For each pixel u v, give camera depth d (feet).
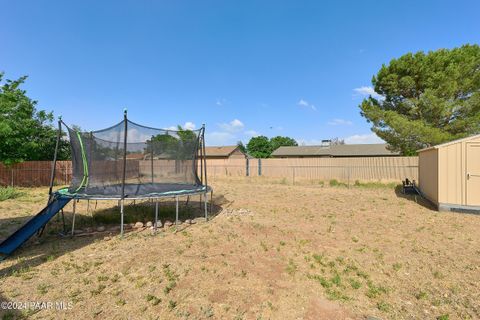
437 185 28.99
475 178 27.14
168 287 11.84
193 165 25.95
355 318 9.86
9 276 13.00
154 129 24.40
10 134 45.68
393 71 53.83
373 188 49.16
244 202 34.37
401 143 54.29
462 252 16.37
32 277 12.89
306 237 19.20
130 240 18.51
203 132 25.64
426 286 12.26
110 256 15.52
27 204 32.40
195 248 16.87
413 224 23.04
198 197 38.65
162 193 21.36
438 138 46.83
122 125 22.35
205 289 11.80
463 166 27.63
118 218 24.22
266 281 12.55
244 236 19.39
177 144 26.04
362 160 61.67
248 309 10.34
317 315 10.02
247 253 16.03
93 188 21.50
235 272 13.46
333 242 18.15
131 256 15.47
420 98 49.34
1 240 18.83
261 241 18.26
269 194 42.11
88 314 9.95
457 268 14.11
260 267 14.08
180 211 27.94
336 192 44.34
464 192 27.55
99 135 22.97
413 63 50.75
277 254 15.90
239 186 54.03
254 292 11.58
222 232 20.38
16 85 50.21
